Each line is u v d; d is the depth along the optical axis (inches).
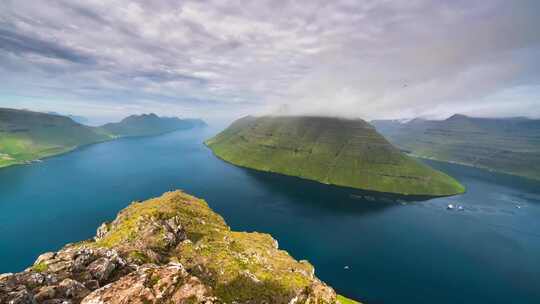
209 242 4394.7
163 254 3705.7
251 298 3157.0
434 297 6806.1
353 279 7362.2
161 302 1568.7
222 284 3299.7
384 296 6756.9
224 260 3767.2
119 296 1572.3
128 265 2293.3
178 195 6919.3
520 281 7603.4
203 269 3511.3
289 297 3304.6
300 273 4008.4
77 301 1665.8
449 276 7711.6
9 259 7691.9
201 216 5876.0
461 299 6781.5
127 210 5969.5
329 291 2044.8
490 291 7135.8
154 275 1753.2
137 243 3668.8
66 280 1797.5
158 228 4229.8
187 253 3791.8
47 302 1588.3
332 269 7790.4
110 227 5369.1
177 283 1712.6
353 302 5610.2
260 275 3622.0
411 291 6993.1
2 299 1466.5
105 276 2069.4
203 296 1644.9
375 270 7834.6
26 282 1734.7
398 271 7854.3
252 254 4389.8
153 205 5890.8
